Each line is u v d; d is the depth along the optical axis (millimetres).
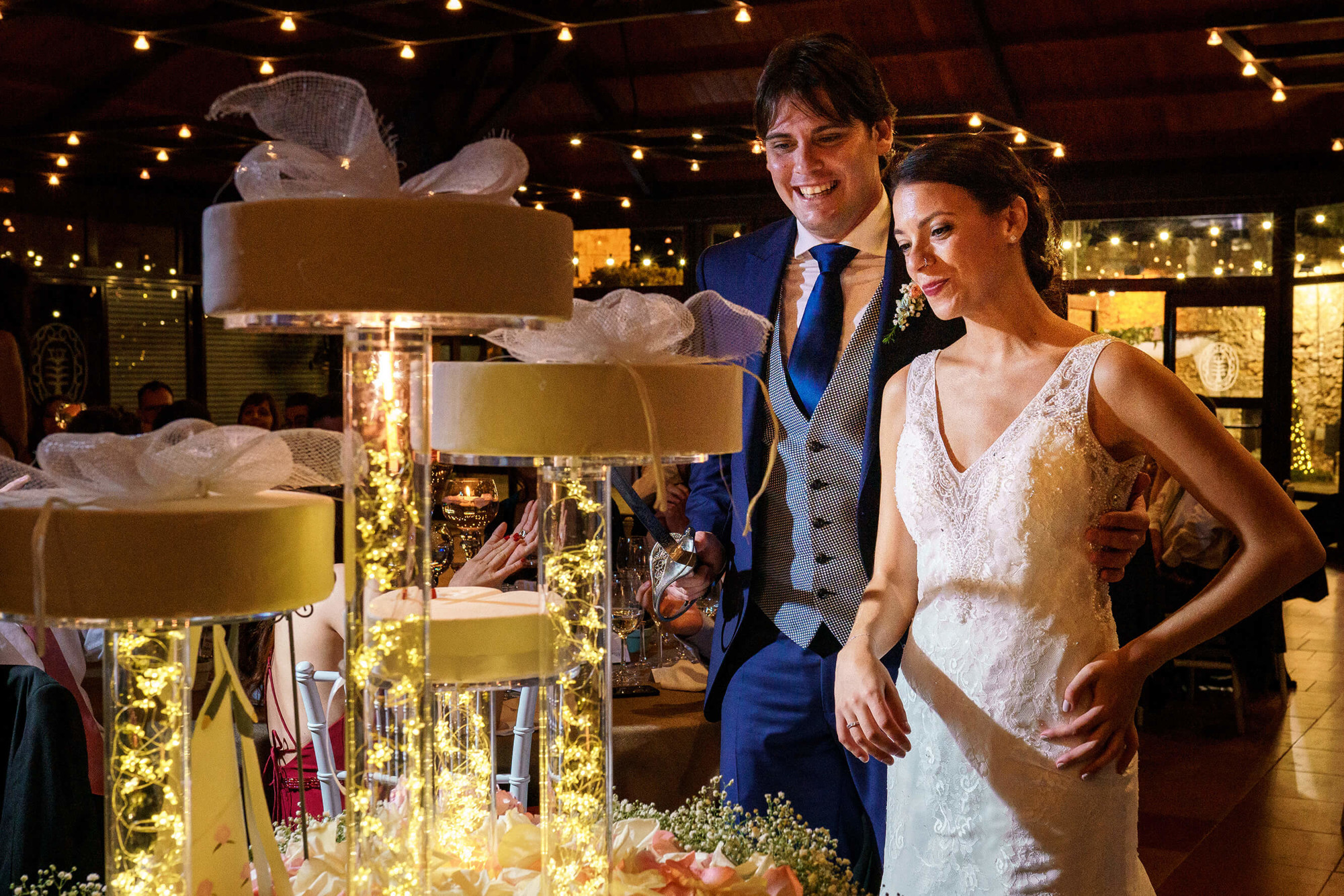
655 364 1081
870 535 2055
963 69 10531
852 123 2029
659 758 2506
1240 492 1527
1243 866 4273
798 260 2201
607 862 1132
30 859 1965
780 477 2154
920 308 2055
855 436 2092
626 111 11734
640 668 2934
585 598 1115
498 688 1194
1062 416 1610
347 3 6785
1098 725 1536
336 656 2436
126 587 888
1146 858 4355
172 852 987
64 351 12711
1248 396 11766
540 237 906
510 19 7395
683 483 2662
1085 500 1604
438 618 1140
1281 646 6184
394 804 967
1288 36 8914
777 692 2158
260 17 7078
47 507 881
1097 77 10523
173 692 980
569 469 1107
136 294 13406
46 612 901
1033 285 1777
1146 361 1604
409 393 953
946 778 1694
